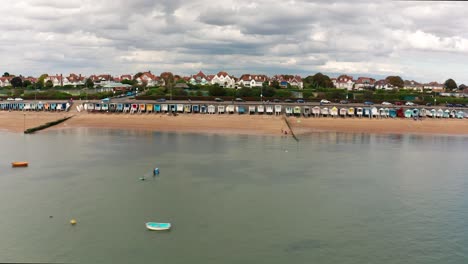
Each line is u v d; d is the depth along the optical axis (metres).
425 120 160.25
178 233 52.56
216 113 163.38
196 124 146.00
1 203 62.59
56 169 82.31
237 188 70.81
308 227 54.84
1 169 82.38
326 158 95.06
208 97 192.62
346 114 163.62
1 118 157.00
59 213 58.72
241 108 163.38
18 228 53.69
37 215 57.97
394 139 126.75
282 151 102.69
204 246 49.09
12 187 70.50
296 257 46.84
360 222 56.75
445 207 62.88
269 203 63.59
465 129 147.62
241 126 143.12
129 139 119.31
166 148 104.81
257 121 149.62
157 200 64.31
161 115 160.38
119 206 61.53
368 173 81.75
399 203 64.38
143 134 129.88
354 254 47.72
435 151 106.31
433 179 78.00
